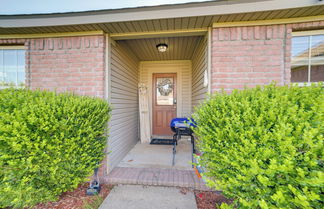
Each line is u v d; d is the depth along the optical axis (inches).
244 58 77.5
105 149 84.7
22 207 55.0
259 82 76.7
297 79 78.7
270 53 76.0
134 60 151.3
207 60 84.8
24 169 51.6
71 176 60.3
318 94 44.3
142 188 74.9
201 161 55.2
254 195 37.4
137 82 163.8
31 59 90.2
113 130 94.8
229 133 43.1
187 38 105.3
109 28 81.9
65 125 57.2
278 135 34.2
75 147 60.2
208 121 53.9
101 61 85.7
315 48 77.0
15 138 48.8
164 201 64.9
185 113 171.3
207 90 84.4
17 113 50.9
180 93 172.1
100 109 73.5
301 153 33.8
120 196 68.5
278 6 63.9
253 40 76.8
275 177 34.4
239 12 66.6
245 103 45.4
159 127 178.5
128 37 91.2
